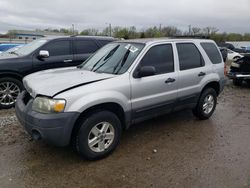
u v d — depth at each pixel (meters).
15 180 3.34
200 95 5.52
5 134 4.68
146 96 4.34
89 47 7.56
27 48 7.05
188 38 5.50
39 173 3.51
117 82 3.96
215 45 5.97
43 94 3.54
